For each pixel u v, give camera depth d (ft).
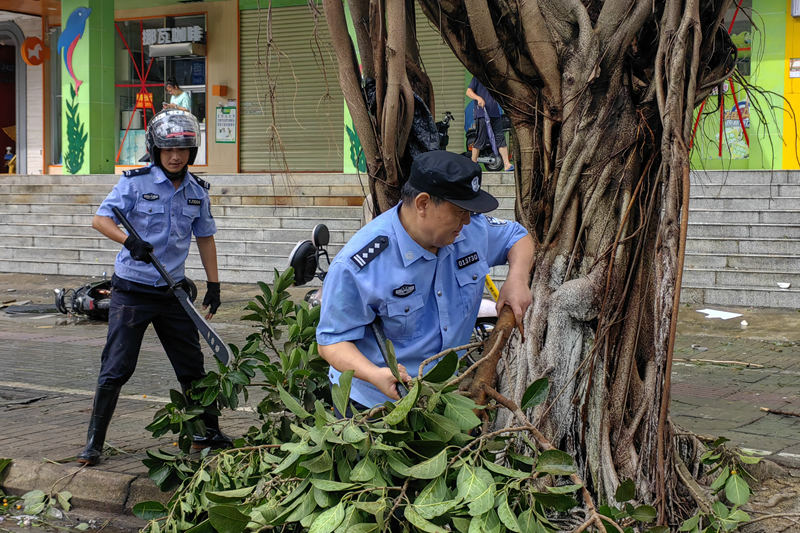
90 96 61.72
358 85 12.77
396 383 9.25
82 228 51.96
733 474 12.46
